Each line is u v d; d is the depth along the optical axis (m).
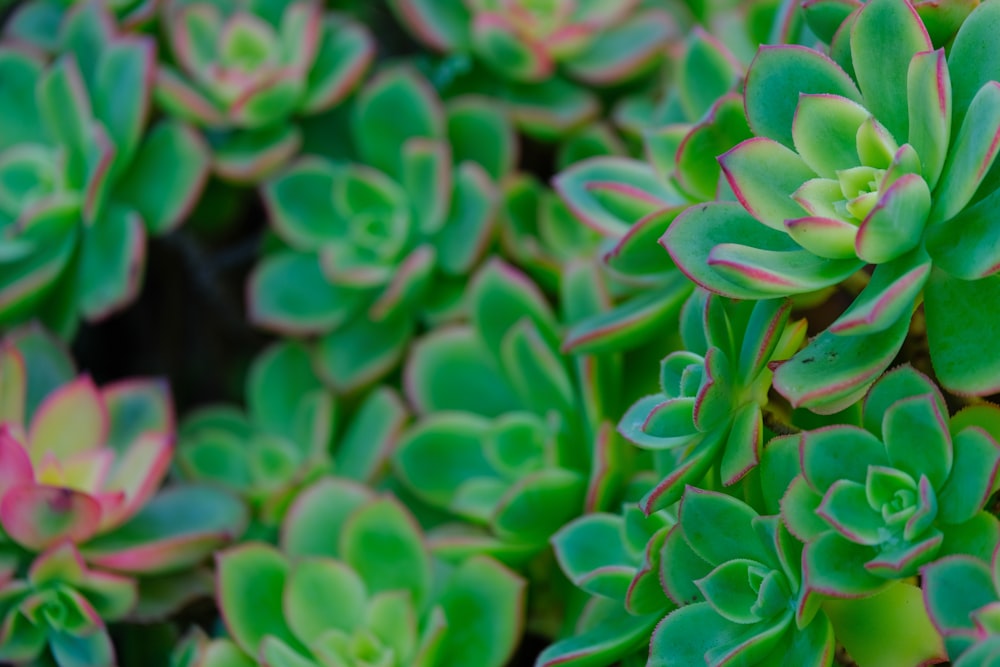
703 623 0.81
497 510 0.88
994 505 0.82
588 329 0.87
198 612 0.94
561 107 1.01
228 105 1.01
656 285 0.89
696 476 0.81
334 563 0.89
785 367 0.79
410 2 1.02
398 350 0.99
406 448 0.94
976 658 0.76
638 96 1.03
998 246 0.78
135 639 0.93
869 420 0.80
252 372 1.01
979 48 0.80
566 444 0.90
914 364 0.85
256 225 1.08
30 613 0.90
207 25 1.01
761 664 0.81
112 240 0.98
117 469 0.94
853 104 0.80
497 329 0.94
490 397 0.95
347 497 0.92
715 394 0.80
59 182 0.99
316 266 1.01
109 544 0.92
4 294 0.97
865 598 0.81
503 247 0.99
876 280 0.80
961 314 0.80
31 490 0.88
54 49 1.04
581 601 0.89
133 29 1.02
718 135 0.85
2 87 1.01
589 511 0.87
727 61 0.89
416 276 0.97
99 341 1.08
